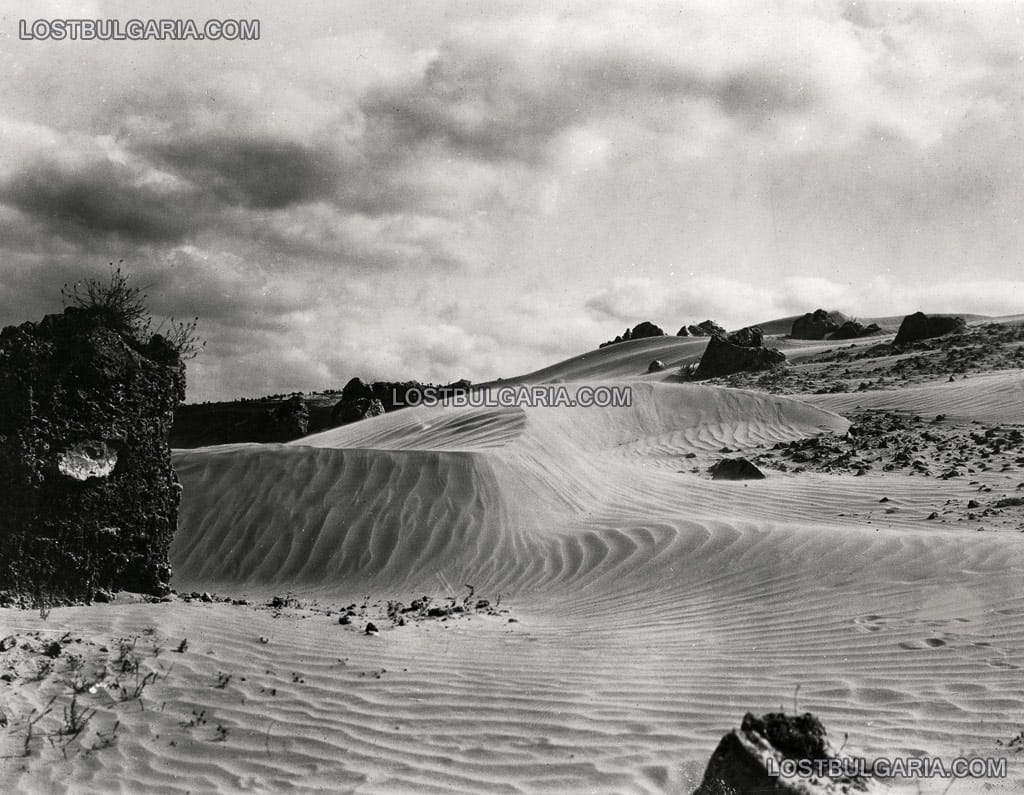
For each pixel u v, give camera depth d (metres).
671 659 8.97
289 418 45.84
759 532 14.38
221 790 6.30
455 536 15.89
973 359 41.28
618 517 17.25
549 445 22.53
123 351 11.13
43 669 8.02
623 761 6.55
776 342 68.31
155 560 11.34
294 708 7.66
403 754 6.82
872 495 18.84
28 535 10.23
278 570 15.22
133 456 11.16
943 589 10.55
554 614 11.77
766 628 9.91
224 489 17.12
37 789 6.28
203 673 8.27
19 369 10.32
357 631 9.98
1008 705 7.20
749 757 5.37
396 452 18.33
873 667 8.29
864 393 35.41
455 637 10.03
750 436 29.78
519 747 6.88
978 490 18.64
